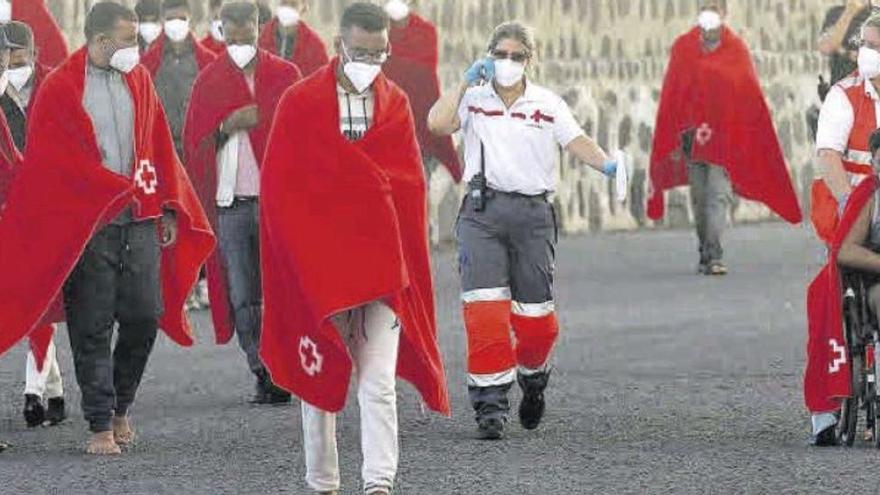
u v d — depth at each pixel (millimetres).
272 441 21562
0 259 20688
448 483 18922
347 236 17016
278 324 17094
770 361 27266
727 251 43625
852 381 20453
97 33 20656
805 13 53750
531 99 21656
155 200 21078
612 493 18375
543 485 18781
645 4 51312
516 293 21828
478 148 21734
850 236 20297
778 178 39344
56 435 22297
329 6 45625
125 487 19047
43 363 22797
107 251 20875
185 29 31562
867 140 21562
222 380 26297
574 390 24891
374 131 17281
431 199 45875
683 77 39312
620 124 49812
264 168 17234
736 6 52781
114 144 20828
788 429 21953
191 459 20484
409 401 24234
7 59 21938
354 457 20422
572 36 50594
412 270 17438
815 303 20547
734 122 39031
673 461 19953
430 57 36312
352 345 17078
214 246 21938
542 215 21703
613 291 36094
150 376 26688
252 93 25109
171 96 31641
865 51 21438
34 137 20688
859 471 19250
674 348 28609
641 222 49844
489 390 21438
